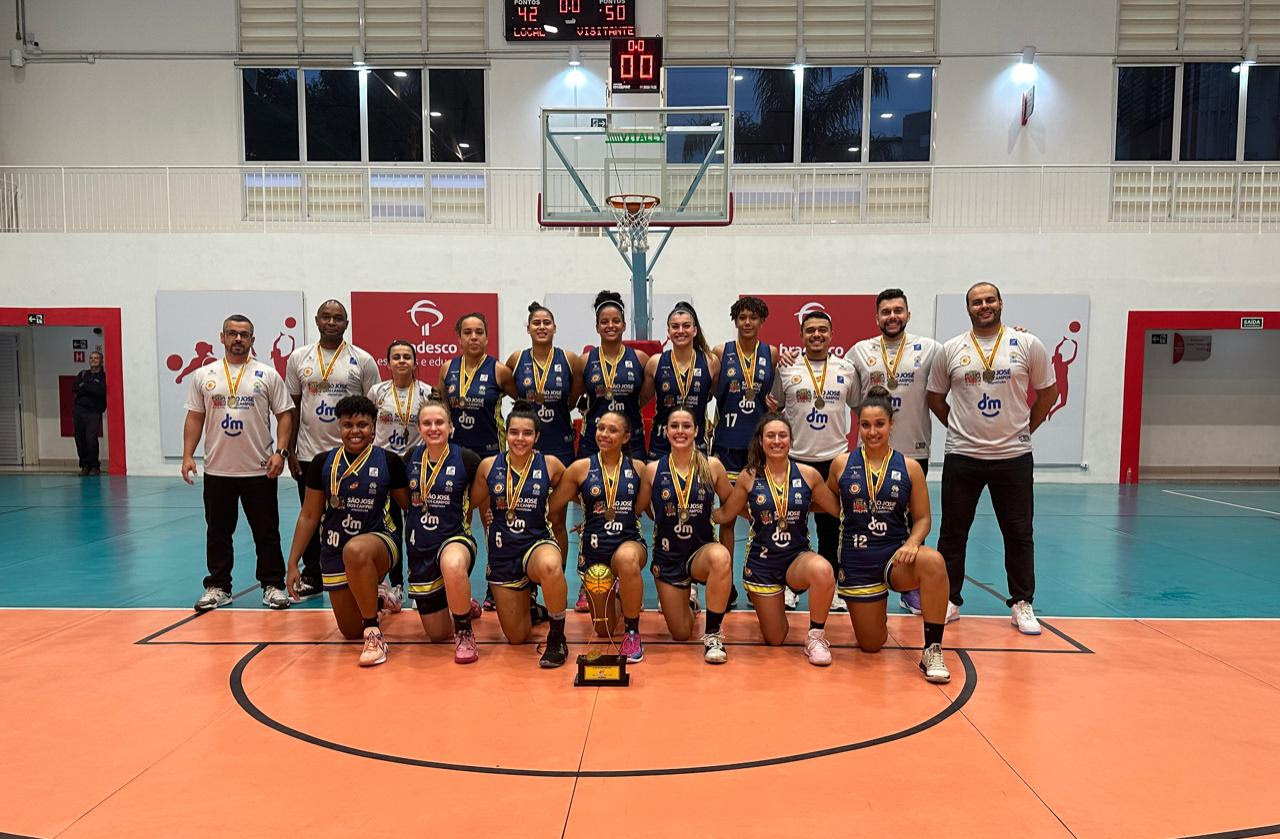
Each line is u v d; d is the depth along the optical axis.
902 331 5.02
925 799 2.77
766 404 5.15
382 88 13.56
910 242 11.65
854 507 4.18
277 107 13.50
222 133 13.38
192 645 4.40
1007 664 4.13
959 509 4.77
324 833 2.55
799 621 4.93
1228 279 11.50
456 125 13.57
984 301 4.59
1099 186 13.05
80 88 13.25
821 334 5.00
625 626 4.19
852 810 2.69
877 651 4.32
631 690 3.76
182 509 9.06
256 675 3.95
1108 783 2.88
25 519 8.45
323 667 4.07
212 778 2.91
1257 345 12.86
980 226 13.09
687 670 4.04
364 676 3.94
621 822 2.61
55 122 13.27
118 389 11.88
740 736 3.26
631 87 9.76
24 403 13.34
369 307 11.78
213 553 5.17
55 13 13.19
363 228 13.30
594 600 4.31
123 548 7.02
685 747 3.16
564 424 5.19
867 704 3.60
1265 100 13.22
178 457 11.91
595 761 3.04
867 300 11.66
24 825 2.60
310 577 5.44
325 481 4.34
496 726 3.35
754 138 13.62
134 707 3.56
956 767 3.00
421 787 2.84
